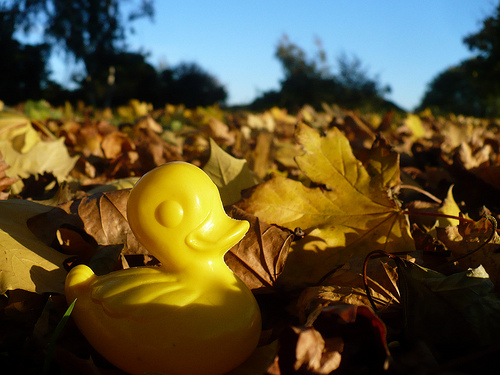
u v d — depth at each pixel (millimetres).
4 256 230
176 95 8898
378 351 169
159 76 8852
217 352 178
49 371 190
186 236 190
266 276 251
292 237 279
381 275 248
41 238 268
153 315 178
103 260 258
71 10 7598
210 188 199
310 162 300
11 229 253
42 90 7609
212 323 179
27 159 456
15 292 226
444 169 520
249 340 188
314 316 172
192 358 177
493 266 267
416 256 273
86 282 203
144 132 543
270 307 253
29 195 400
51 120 1040
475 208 427
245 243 256
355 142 645
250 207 290
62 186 342
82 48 7699
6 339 201
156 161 522
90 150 731
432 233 335
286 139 996
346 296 228
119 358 184
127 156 560
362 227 291
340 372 173
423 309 212
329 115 1277
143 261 276
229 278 198
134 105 2055
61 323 183
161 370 179
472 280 214
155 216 191
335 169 298
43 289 222
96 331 188
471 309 207
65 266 268
